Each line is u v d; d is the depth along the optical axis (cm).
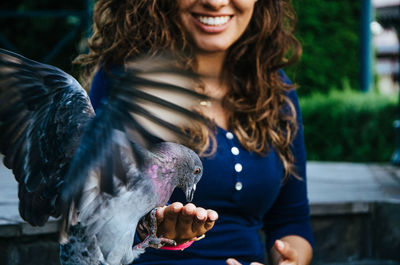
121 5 234
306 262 241
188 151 174
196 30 232
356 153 842
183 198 218
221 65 247
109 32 240
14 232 306
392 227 417
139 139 134
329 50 1020
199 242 218
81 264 161
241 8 230
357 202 415
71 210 154
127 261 160
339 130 852
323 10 1016
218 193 220
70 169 136
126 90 133
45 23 1071
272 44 255
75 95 176
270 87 245
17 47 1077
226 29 232
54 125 175
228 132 227
